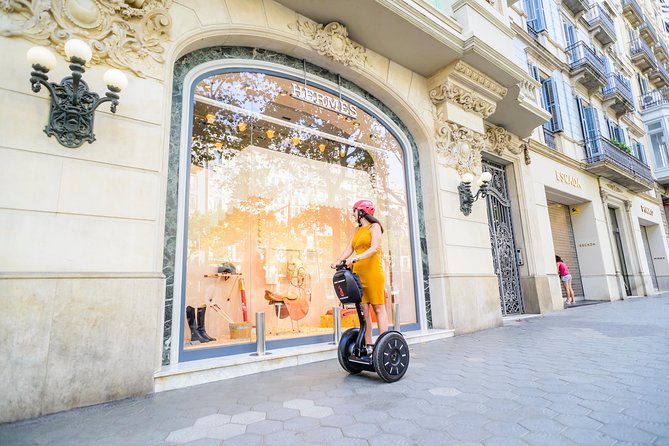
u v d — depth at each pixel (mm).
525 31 11188
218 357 4000
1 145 2873
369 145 6590
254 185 5594
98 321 3002
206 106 4680
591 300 12180
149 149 3588
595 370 3381
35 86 2930
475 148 7324
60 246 2998
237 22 4621
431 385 3102
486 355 4305
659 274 16984
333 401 2764
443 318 6168
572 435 2023
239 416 2502
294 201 6070
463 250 6668
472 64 6781
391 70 6473
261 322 4184
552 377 3209
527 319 7949
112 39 3525
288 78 5383
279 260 5727
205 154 4879
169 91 3883
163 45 3900
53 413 2693
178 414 2582
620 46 18172
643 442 1906
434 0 6707
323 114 5910
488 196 8984
